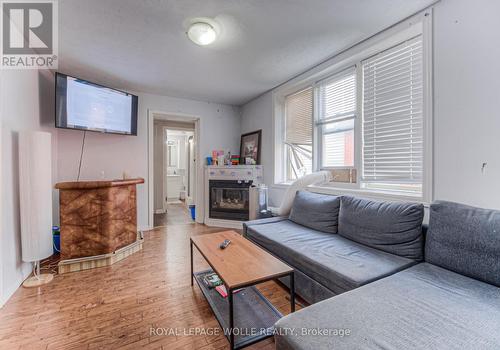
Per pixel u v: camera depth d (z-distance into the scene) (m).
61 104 2.71
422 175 1.92
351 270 1.49
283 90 3.58
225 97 4.24
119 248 2.73
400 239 1.70
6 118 1.92
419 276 1.37
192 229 4.04
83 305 1.79
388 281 1.32
